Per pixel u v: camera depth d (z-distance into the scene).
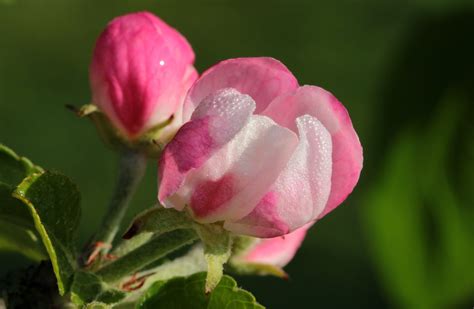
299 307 0.61
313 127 0.20
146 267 0.22
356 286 0.63
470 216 0.26
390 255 0.27
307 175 0.20
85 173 0.70
